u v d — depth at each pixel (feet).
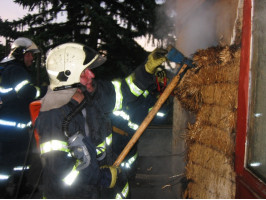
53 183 6.13
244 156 5.62
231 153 6.21
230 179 6.21
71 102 6.65
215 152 6.76
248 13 5.60
